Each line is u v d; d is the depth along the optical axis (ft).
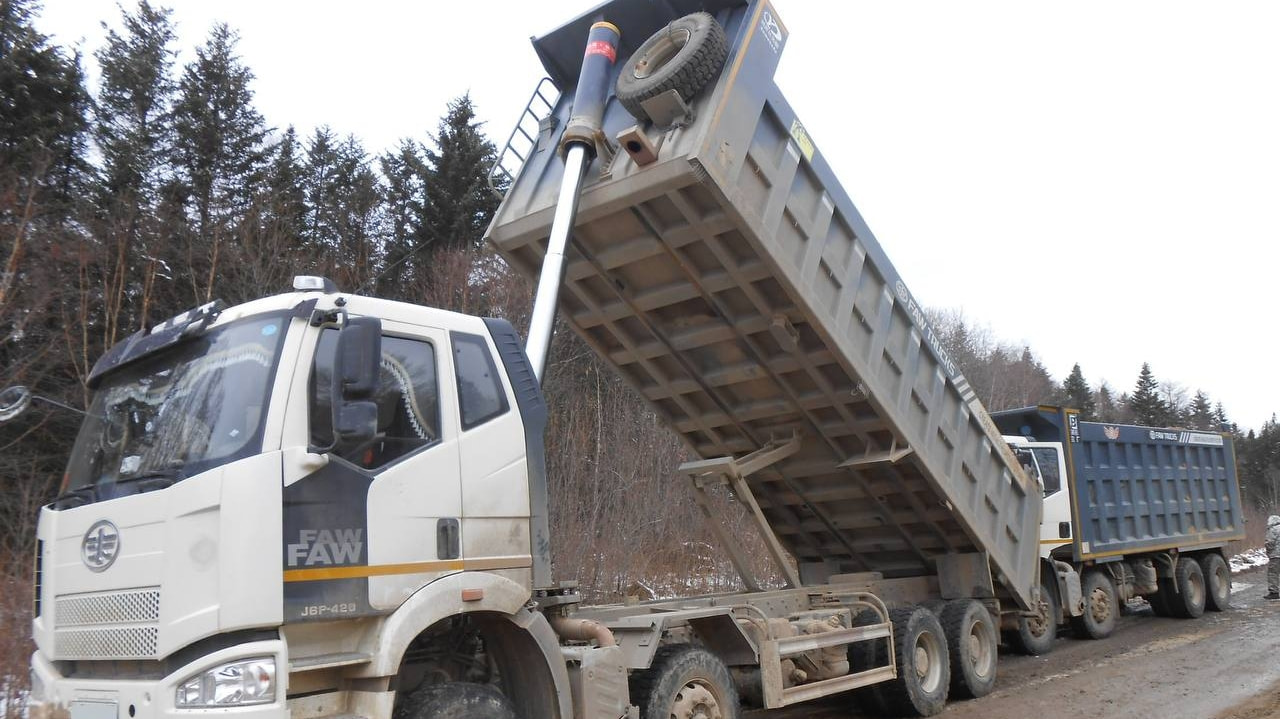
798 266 22.39
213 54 79.15
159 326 15.98
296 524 13.12
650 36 23.30
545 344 18.42
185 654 12.53
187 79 77.92
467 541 15.30
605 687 16.70
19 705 20.97
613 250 22.85
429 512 14.82
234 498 12.62
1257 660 33.50
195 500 12.68
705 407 28.04
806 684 22.61
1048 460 39.60
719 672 19.94
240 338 14.33
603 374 61.87
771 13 22.24
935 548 31.04
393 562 14.14
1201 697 27.43
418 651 16.01
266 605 12.48
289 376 13.58
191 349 15.03
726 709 19.81
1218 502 51.75
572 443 53.47
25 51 59.11
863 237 25.02
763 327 23.85
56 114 60.54
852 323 24.54
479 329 16.89
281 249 61.57
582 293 24.54
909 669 26.12
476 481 15.69
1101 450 42.91
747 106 20.92
